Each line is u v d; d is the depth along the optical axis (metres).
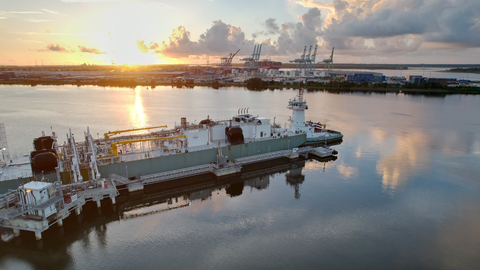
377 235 44.28
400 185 62.81
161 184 58.12
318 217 49.06
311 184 63.06
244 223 47.00
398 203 54.62
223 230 44.88
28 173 50.16
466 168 73.56
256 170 69.69
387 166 74.81
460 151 88.88
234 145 69.75
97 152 58.84
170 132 71.00
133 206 53.34
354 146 94.12
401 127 124.12
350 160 79.75
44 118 130.75
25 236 41.78
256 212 50.59
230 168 64.19
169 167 61.00
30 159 51.56
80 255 38.91
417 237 44.03
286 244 41.59
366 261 38.44
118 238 42.66
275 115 148.62
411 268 37.38
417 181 65.12
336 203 54.38
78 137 100.38
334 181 64.88
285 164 75.25
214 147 67.06
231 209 51.59
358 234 44.44
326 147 88.06
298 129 92.81
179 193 58.69
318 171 71.06
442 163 77.50
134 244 41.38
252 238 42.88
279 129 88.62
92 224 46.09
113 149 56.25
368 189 60.56
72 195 44.97
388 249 41.03
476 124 131.12
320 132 101.81
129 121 127.44
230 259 38.25
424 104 196.25
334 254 39.62
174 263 37.44
